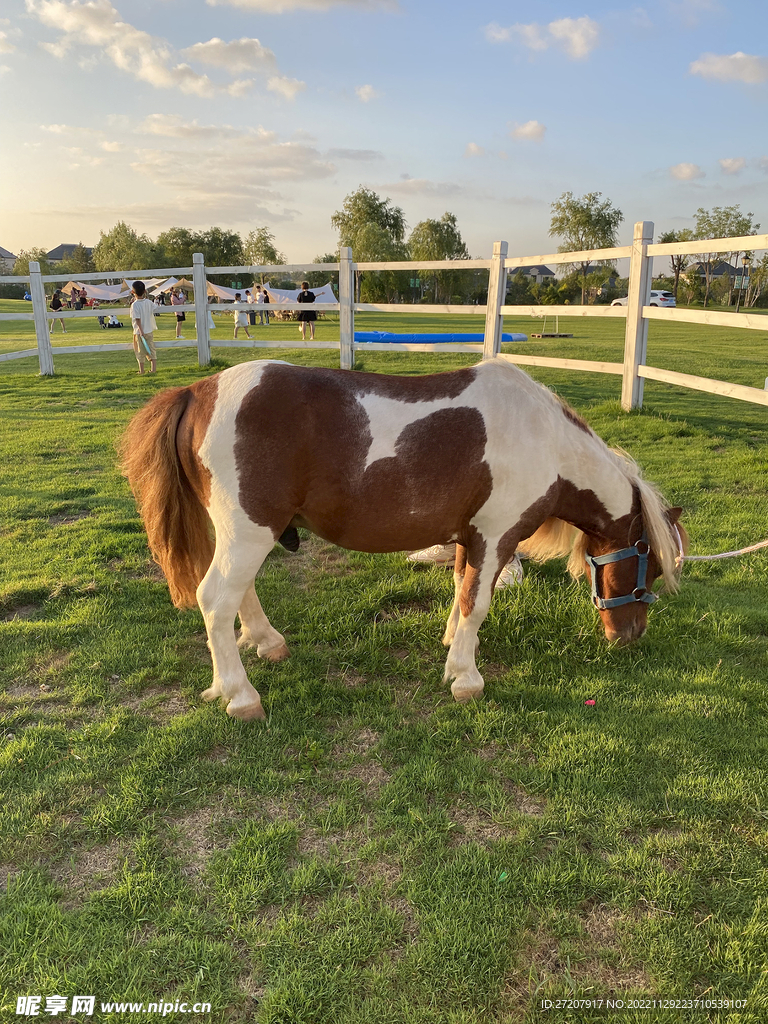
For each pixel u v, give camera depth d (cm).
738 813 259
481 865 236
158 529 319
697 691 335
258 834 248
